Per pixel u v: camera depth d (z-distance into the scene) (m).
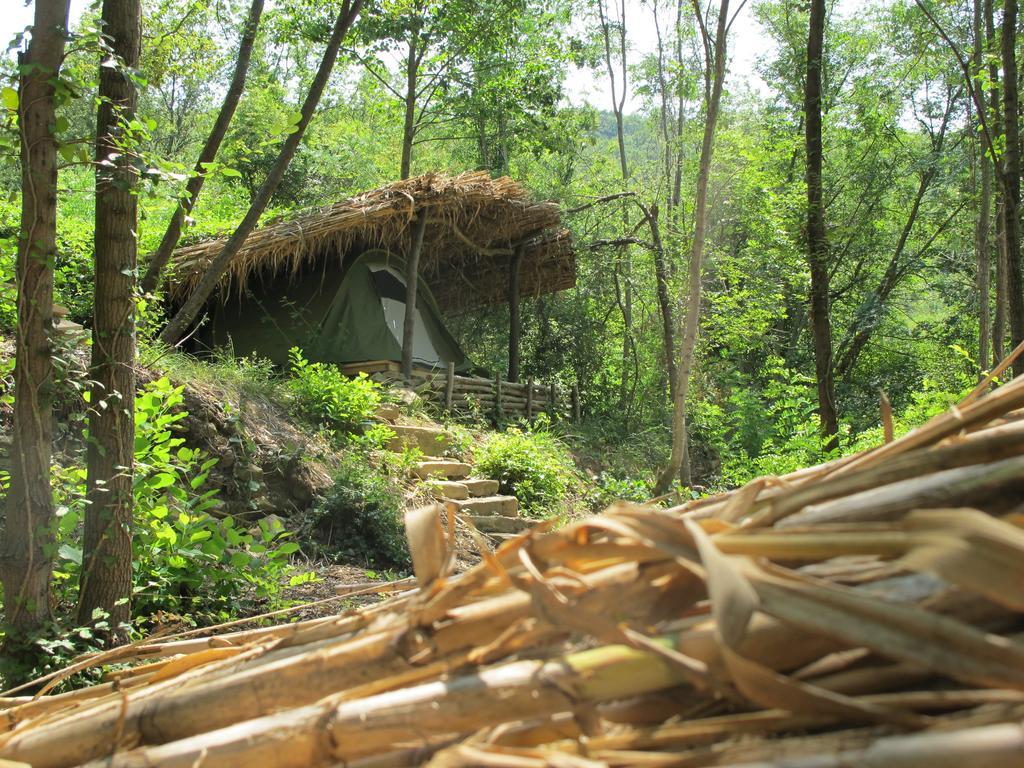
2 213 5.69
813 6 11.86
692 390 16.91
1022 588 0.73
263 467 7.28
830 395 11.86
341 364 11.68
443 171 11.62
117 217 4.00
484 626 1.18
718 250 19.59
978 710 0.81
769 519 1.12
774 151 20.55
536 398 13.92
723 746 0.89
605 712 1.01
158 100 26.80
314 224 10.43
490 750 0.96
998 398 1.20
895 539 0.84
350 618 1.53
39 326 3.74
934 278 24.38
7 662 3.60
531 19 21.75
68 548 4.21
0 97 3.68
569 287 15.73
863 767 0.72
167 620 4.50
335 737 1.16
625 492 10.73
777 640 0.91
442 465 8.95
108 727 1.48
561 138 23.70
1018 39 13.08
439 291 15.63
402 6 19.16
